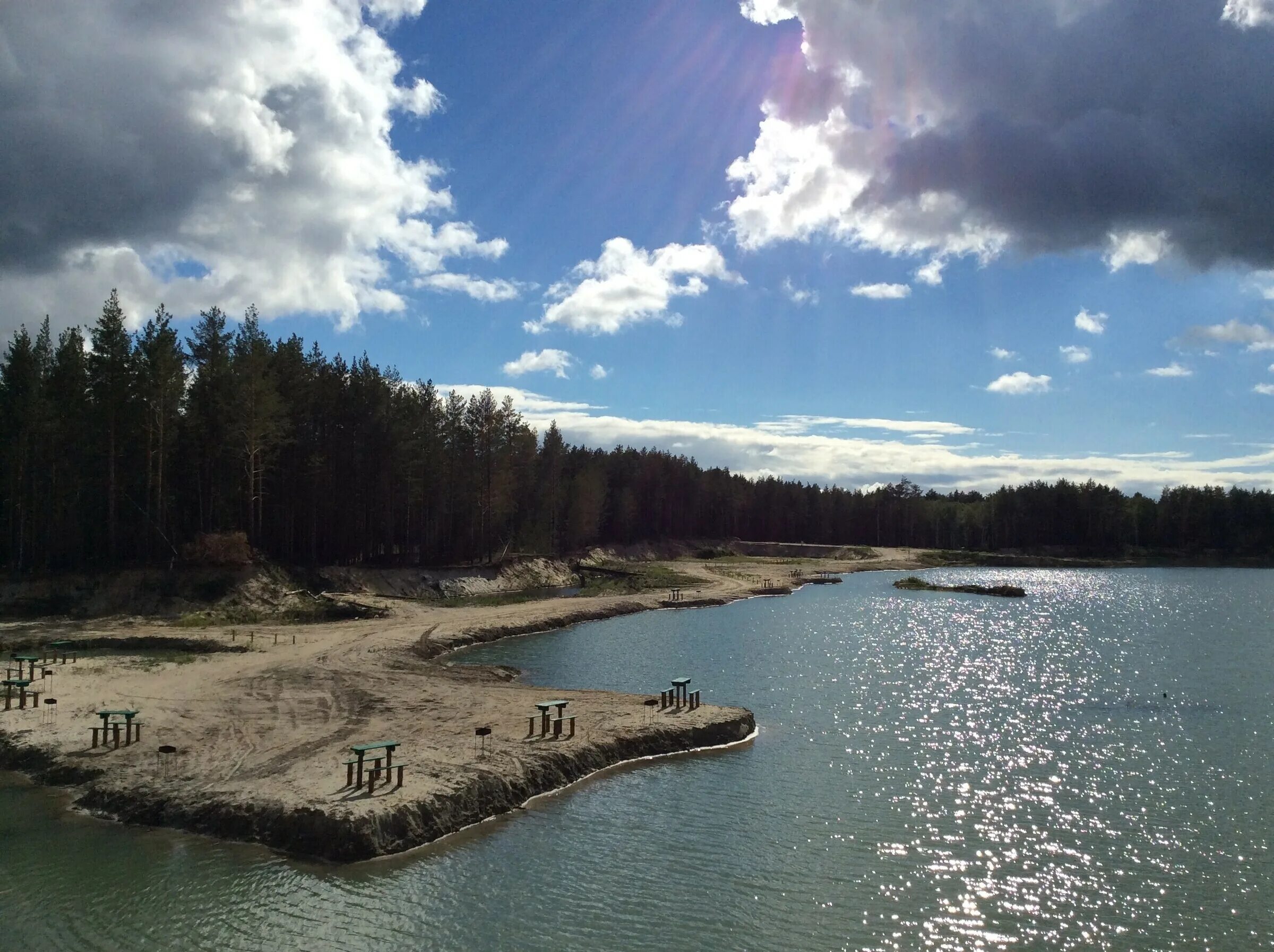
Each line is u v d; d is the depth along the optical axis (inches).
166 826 1024.9
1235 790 1224.8
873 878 931.3
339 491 3417.8
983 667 2257.6
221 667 1877.5
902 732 1539.1
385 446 3484.3
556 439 5329.7
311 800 1021.8
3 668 1835.6
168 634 2253.9
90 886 880.3
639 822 1083.3
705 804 1149.1
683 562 6274.6
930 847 1013.2
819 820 1095.6
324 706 1523.1
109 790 1101.1
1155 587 5319.9
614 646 2556.6
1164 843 1029.8
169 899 855.7
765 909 858.8
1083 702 1817.2
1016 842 1030.4
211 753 1227.2
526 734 1349.7
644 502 6801.2
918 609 3870.6
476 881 908.6
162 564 2753.4
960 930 824.3
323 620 2699.3
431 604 3228.3
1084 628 3189.0
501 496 4259.4
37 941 778.8
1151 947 797.2
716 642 2672.2
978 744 1460.4
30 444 2672.2
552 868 943.0
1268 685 2030.0
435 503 3969.0
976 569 7278.5
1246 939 811.4
